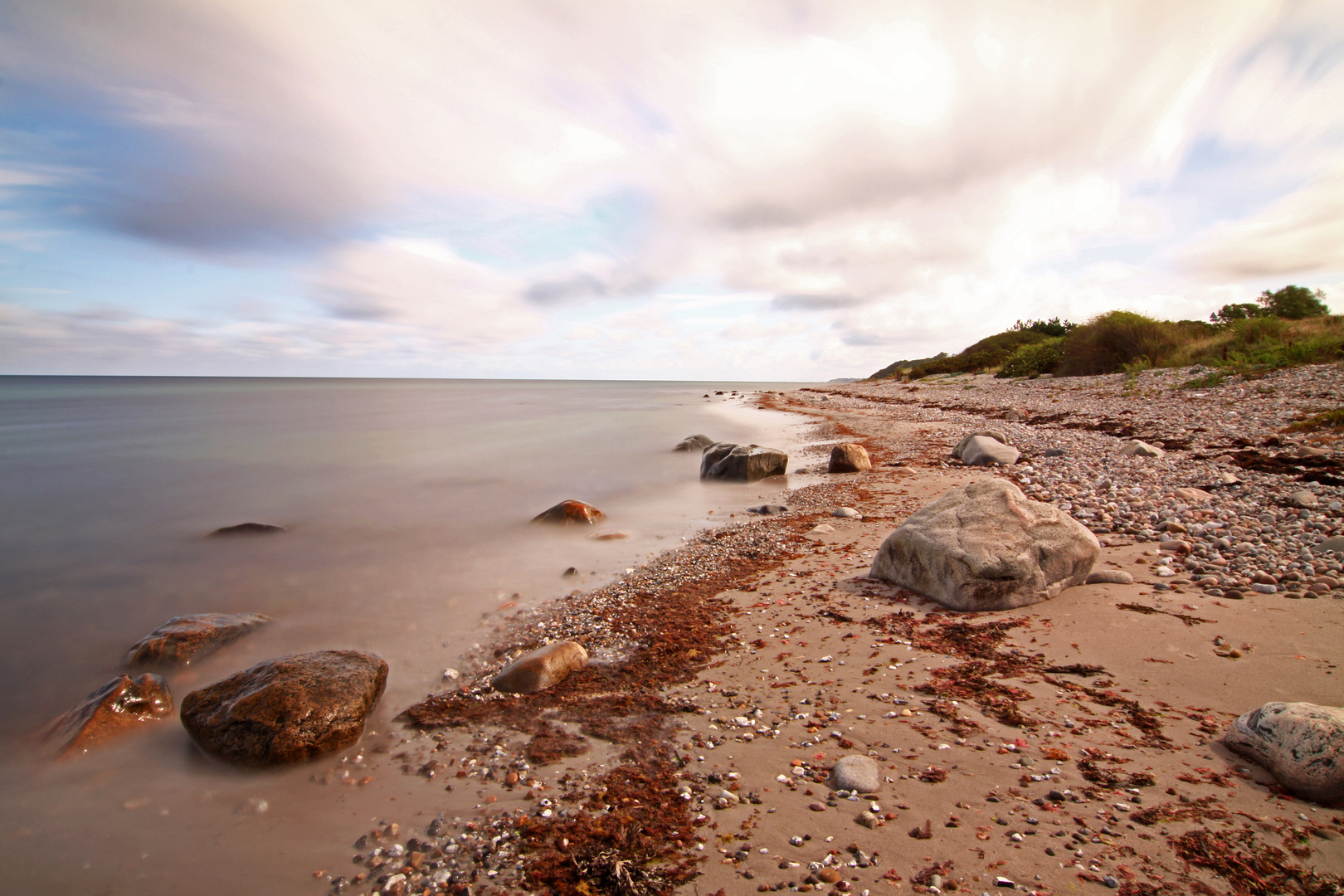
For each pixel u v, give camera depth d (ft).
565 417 116.78
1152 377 73.92
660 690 15.81
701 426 93.71
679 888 9.00
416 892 9.46
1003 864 8.89
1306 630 15.12
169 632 19.94
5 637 22.18
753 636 18.70
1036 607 18.22
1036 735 12.17
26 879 10.39
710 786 11.55
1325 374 53.01
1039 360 113.70
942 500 22.03
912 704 13.87
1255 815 9.43
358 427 97.25
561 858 9.87
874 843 9.59
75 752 13.96
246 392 278.87
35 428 97.81
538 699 15.81
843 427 78.69
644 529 33.88
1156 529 24.25
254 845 11.05
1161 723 12.14
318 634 21.11
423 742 14.03
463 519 38.22
